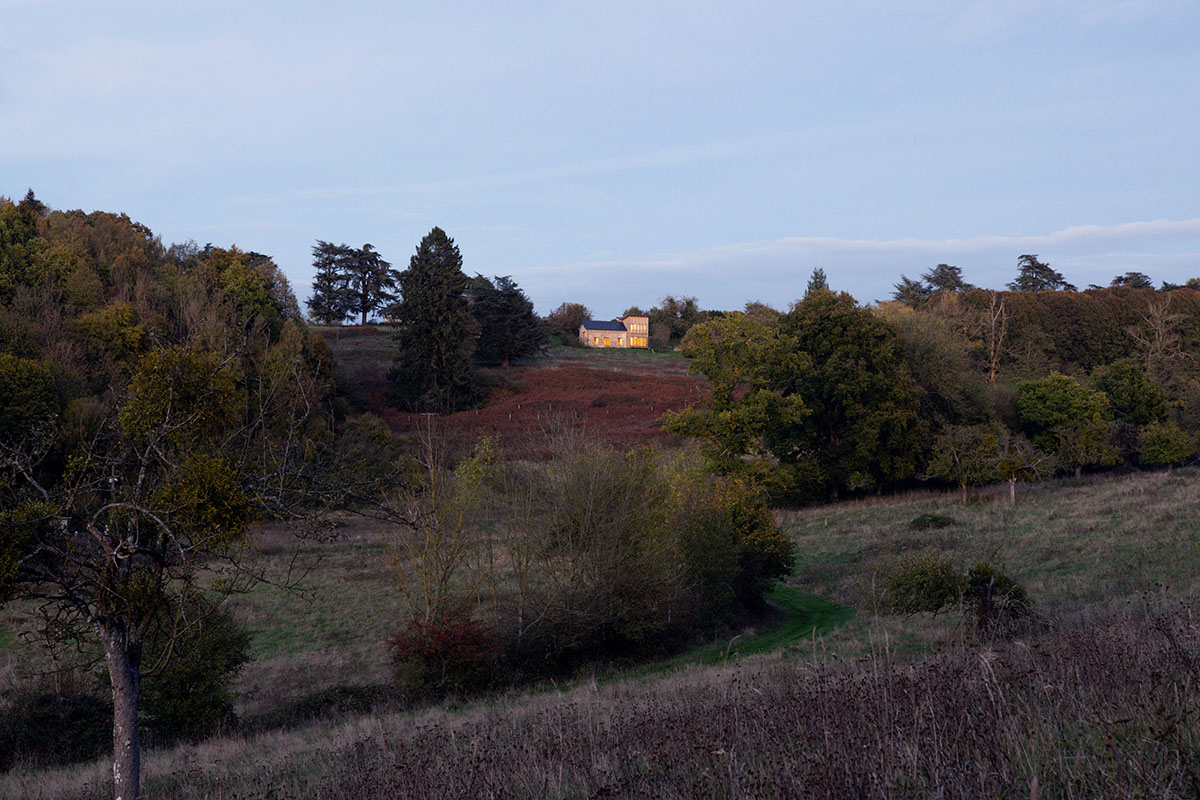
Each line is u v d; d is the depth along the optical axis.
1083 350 94.25
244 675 22.20
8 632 24.11
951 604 17.47
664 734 6.30
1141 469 59.34
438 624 21.06
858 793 3.78
